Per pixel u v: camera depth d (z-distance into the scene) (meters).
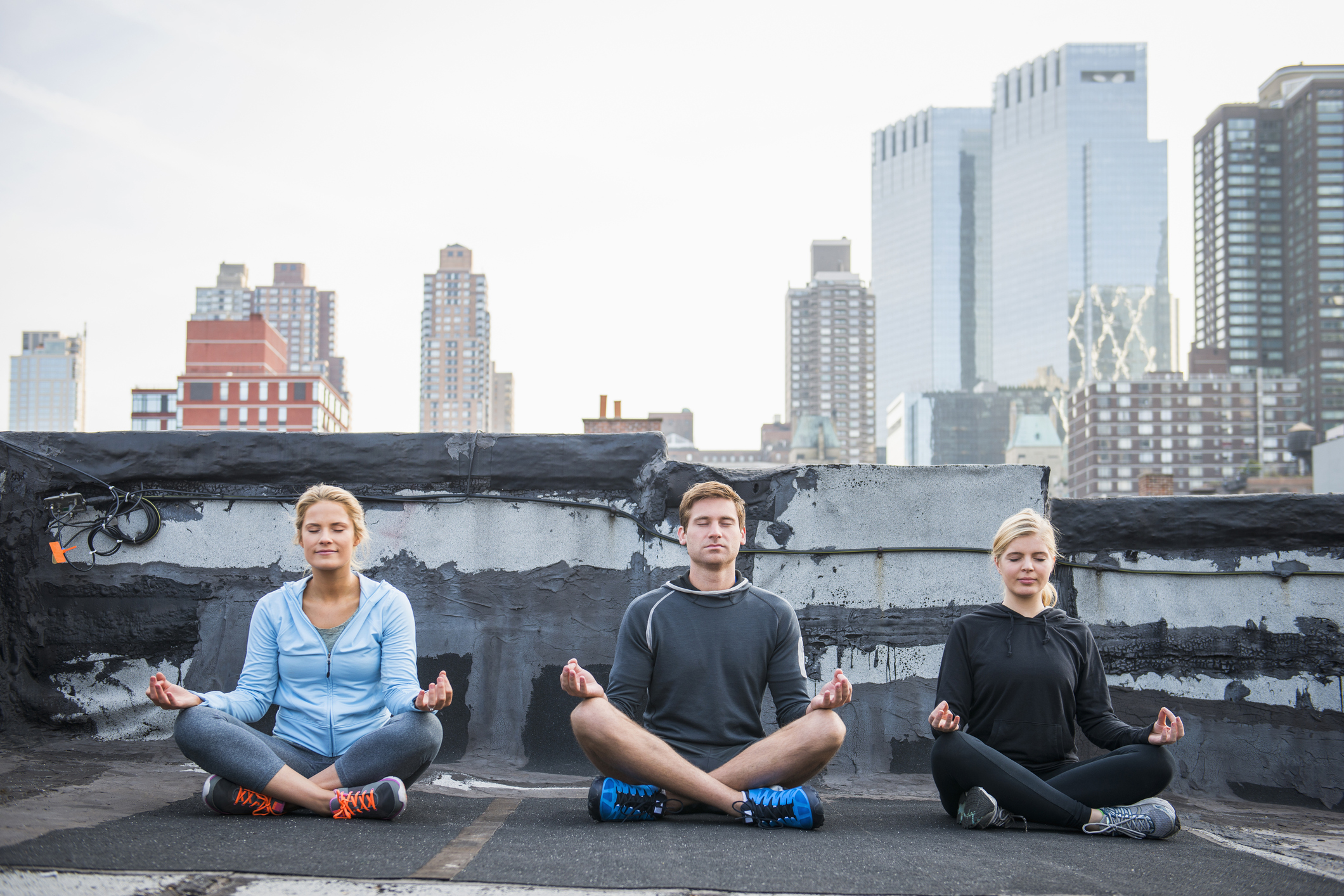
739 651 3.37
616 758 3.14
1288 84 184.00
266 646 3.39
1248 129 180.75
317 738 3.34
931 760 3.47
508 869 2.41
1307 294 174.62
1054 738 3.49
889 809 3.82
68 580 4.56
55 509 4.58
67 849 2.44
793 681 3.42
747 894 2.25
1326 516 4.68
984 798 3.28
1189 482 140.12
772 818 3.11
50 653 4.52
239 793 3.03
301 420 92.81
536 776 4.24
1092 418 142.12
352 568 4.31
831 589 4.66
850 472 4.73
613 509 4.67
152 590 4.58
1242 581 4.70
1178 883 2.52
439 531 4.66
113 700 4.48
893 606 4.65
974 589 4.68
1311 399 173.25
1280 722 4.54
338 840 2.69
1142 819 3.23
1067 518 4.77
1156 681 4.64
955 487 4.73
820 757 3.17
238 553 4.62
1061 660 3.52
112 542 4.59
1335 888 2.55
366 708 3.38
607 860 2.52
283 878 2.28
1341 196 172.25
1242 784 4.46
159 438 4.66
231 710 3.25
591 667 4.54
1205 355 149.38
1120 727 3.43
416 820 3.12
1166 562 4.73
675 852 2.64
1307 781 4.42
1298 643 4.62
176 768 3.96
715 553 3.39
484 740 4.46
